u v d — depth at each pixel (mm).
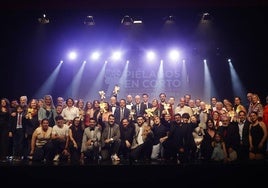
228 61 15320
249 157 10414
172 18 14648
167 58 15570
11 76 15398
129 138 11133
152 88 15617
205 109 12555
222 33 14992
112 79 15750
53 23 15062
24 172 8594
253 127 10344
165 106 12688
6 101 11586
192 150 10992
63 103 12930
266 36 14617
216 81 15438
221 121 11250
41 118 11828
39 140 10828
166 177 8648
